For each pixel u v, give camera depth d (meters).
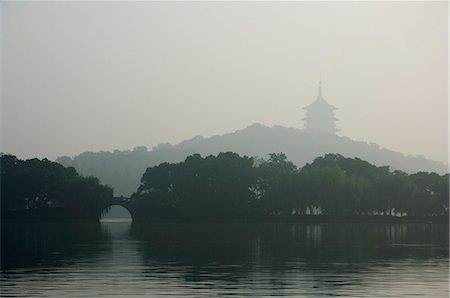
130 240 150.62
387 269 89.56
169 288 72.81
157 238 157.38
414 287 73.44
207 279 80.00
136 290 71.62
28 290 71.69
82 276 82.50
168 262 98.69
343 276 82.31
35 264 96.00
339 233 180.50
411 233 179.75
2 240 149.00
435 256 107.56
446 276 82.31
